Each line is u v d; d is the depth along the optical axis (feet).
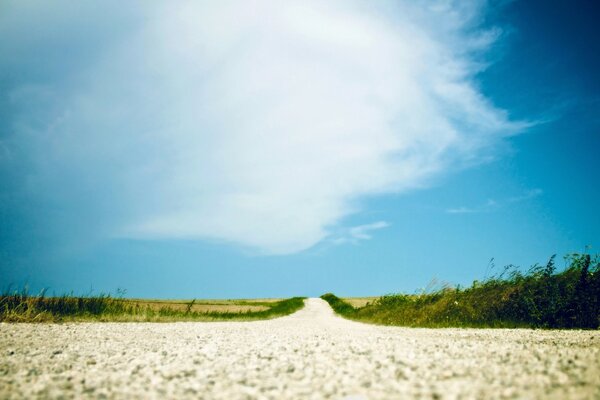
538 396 10.11
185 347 23.17
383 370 14.44
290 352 20.20
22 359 18.11
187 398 11.50
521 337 28.12
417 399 10.37
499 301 47.06
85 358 18.71
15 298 42.29
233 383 13.30
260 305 164.14
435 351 19.10
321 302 224.12
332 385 12.26
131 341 26.35
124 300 54.70
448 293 57.31
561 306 41.04
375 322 63.36
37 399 11.47
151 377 14.28
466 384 11.71
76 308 47.26
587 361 15.17
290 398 11.21
